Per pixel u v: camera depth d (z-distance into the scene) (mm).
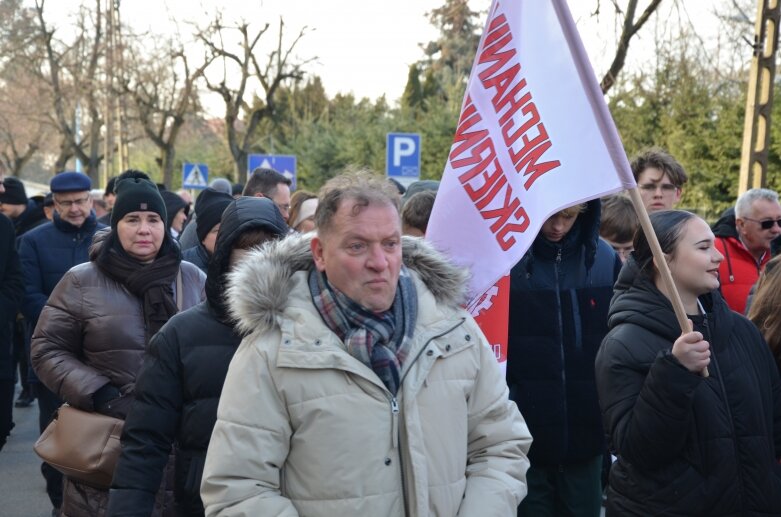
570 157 3061
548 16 3121
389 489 2324
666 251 3094
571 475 3898
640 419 2891
